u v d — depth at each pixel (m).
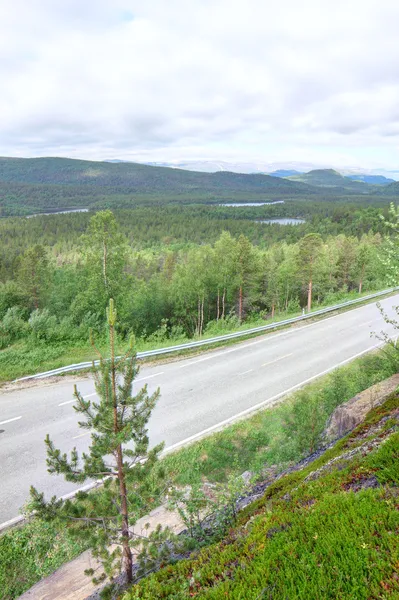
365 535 3.78
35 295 40.62
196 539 6.70
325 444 11.31
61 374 18.91
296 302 44.56
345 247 57.81
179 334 29.20
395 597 2.98
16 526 9.77
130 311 33.72
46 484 11.16
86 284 33.75
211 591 3.77
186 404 16.67
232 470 12.45
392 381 13.52
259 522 5.05
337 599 3.14
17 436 13.47
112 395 6.28
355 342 26.27
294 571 3.62
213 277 40.25
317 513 4.50
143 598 4.40
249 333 27.73
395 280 12.41
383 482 5.05
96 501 6.58
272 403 16.92
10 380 18.19
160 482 7.59
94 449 6.25
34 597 7.52
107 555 6.14
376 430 8.65
